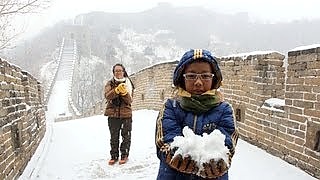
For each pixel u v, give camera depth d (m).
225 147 1.94
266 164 5.55
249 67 7.04
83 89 65.88
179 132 2.20
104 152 7.42
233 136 2.21
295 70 5.46
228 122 2.23
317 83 4.94
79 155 7.17
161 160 2.24
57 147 8.09
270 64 6.54
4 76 4.88
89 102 64.19
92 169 6.04
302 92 5.28
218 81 2.36
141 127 10.43
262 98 6.58
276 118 6.02
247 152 6.31
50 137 9.45
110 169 6.04
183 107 2.26
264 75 6.58
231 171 5.27
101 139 8.95
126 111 6.39
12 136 5.08
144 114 13.76
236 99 7.61
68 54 90.62
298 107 5.38
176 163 1.95
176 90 2.39
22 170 5.64
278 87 6.64
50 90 55.34
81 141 8.77
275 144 6.05
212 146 1.91
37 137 7.96
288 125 5.64
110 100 6.41
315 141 4.96
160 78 14.01
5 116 4.75
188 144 1.91
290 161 5.57
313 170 4.99
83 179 5.53
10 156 4.82
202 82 2.24
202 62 2.24
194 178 2.23
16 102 5.64
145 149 7.46
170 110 2.29
